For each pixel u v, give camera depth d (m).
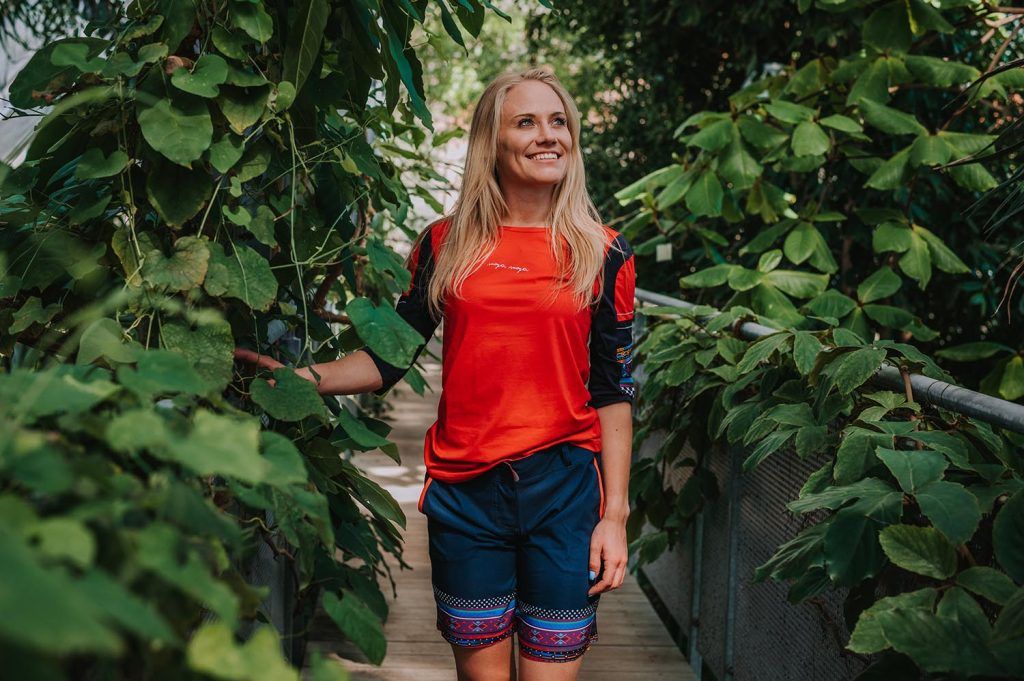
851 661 1.73
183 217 1.28
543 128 1.73
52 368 0.87
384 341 1.33
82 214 1.27
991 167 3.75
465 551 1.76
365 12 1.44
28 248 1.30
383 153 2.40
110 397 0.83
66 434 0.77
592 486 1.79
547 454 1.73
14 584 0.45
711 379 2.51
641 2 6.20
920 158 3.08
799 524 2.05
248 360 1.48
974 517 1.27
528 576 1.76
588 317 1.75
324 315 1.70
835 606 1.84
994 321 4.06
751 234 4.34
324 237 1.58
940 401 1.56
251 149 1.39
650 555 2.87
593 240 1.73
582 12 6.98
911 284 4.00
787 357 2.13
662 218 3.87
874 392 1.76
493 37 9.88
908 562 1.26
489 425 1.71
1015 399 3.03
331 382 1.65
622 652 3.06
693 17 5.48
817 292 3.11
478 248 1.73
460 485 1.76
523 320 1.69
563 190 1.76
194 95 1.27
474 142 1.78
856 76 3.32
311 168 1.55
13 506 0.55
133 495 0.68
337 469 1.50
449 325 1.75
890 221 3.21
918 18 3.17
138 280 1.24
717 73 6.51
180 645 0.63
